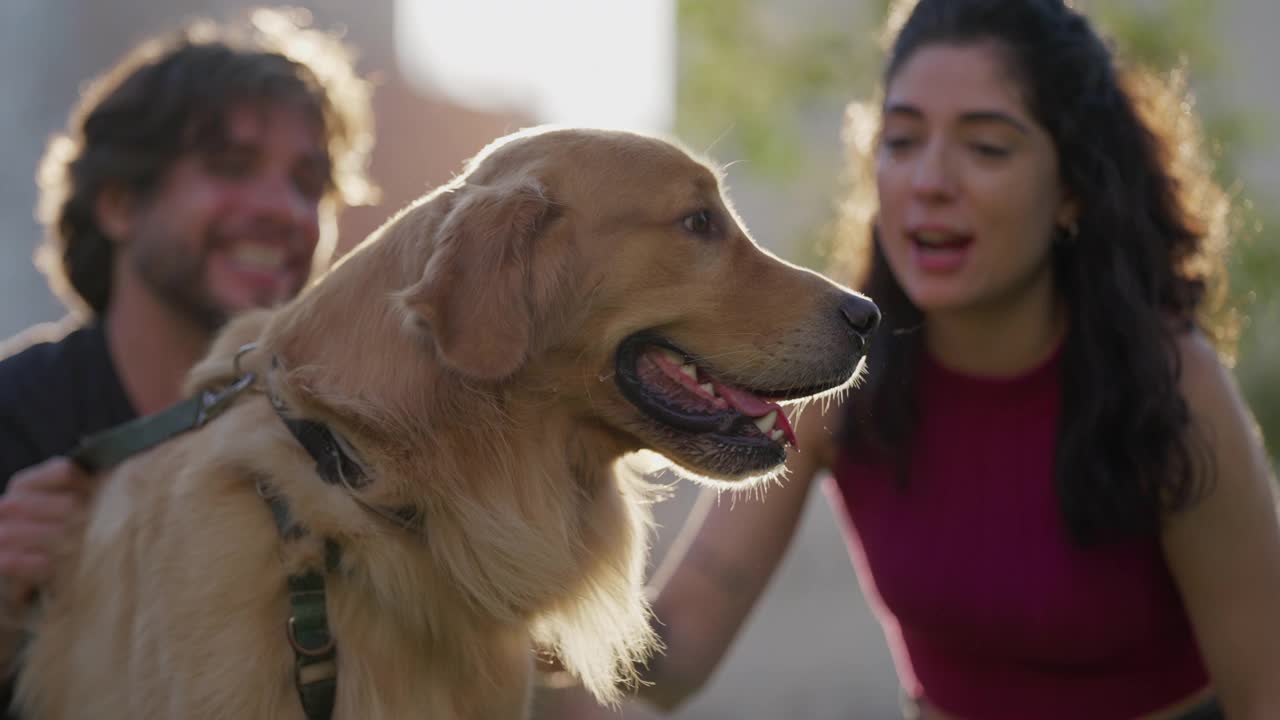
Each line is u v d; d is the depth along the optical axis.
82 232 3.95
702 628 3.49
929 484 3.35
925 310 3.39
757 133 10.33
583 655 3.06
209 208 3.76
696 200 3.03
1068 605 3.18
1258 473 3.10
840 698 9.29
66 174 3.99
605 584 3.09
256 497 2.73
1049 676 3.31
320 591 2.67
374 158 9.52
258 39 4.12
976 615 3.28
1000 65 3.15
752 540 3.53
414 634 2.76
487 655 2.88
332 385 2.75
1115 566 3.16
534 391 2.92
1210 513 3.05
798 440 3.51
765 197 11.19
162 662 2.66
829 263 4.24
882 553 3.44
